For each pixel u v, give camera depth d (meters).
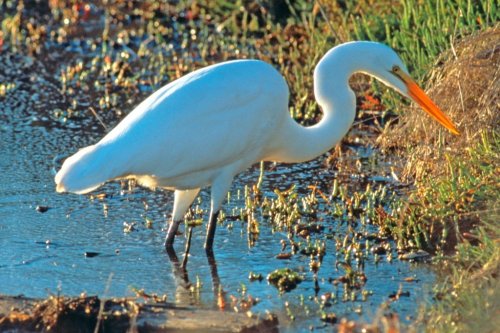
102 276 9.99
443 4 14.74
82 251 10.67
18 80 17.95
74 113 15.98
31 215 11.77
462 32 13.52
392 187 12.64
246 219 11.67
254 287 9.70
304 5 19.25
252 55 18.62
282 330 8.58
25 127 15.31
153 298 9.24
